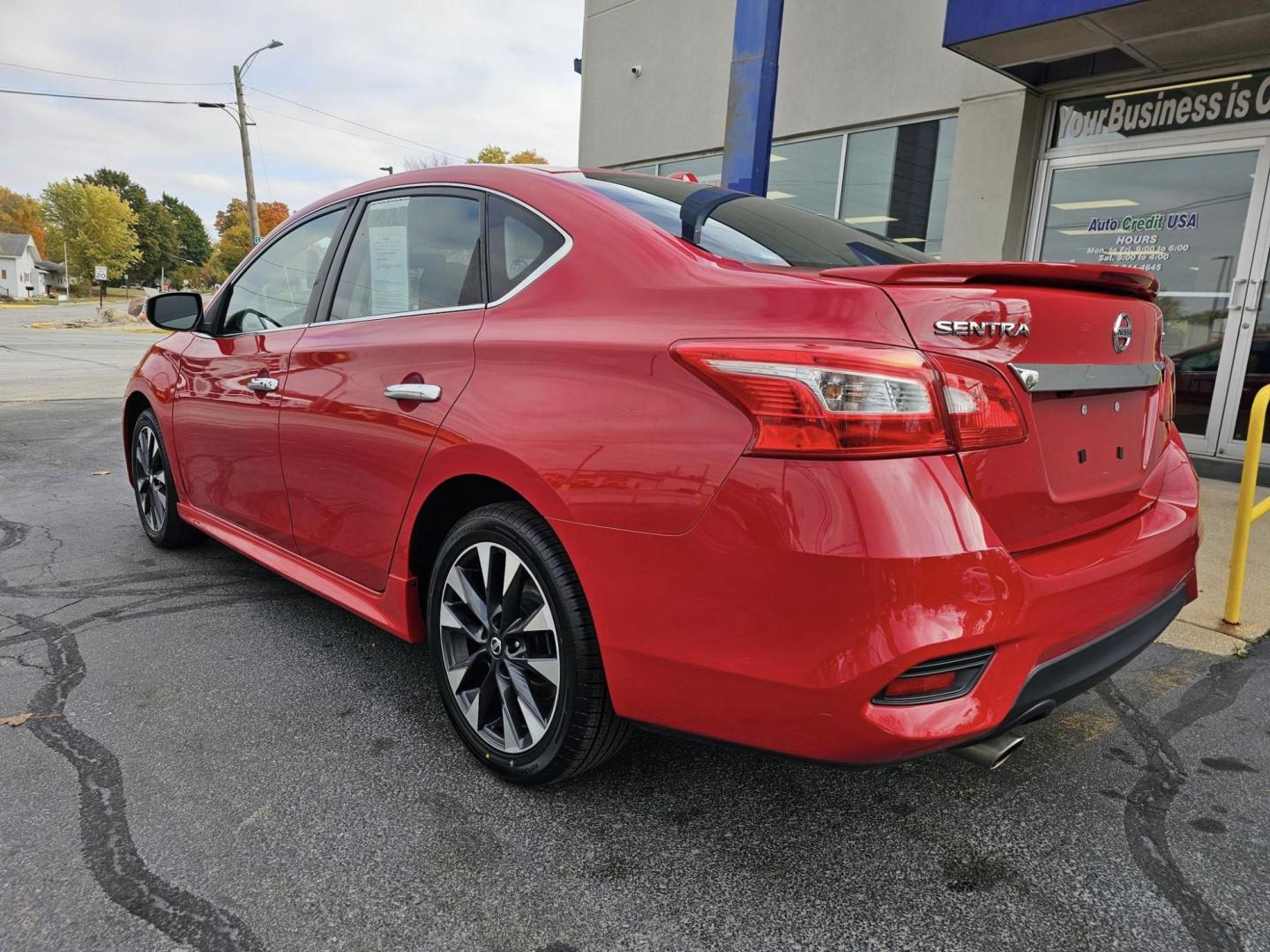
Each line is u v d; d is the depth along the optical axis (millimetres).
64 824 1940
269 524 3002
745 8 6234
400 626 2410
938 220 7352
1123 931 1686
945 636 1456
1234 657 3066
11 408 9250
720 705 1641
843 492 1461
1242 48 5562
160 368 3744
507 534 2020
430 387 2189
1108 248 6559
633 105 10039
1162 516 2145
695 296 1759
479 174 2445
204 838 1907
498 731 2184
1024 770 2299
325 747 2322
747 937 1647
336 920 1663
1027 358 1662
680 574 1642
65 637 3037
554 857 1875
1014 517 1652
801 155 8430
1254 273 5852
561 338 1916
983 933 1673
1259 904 1771
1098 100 6457
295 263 3053
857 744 1499
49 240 119688
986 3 5500
